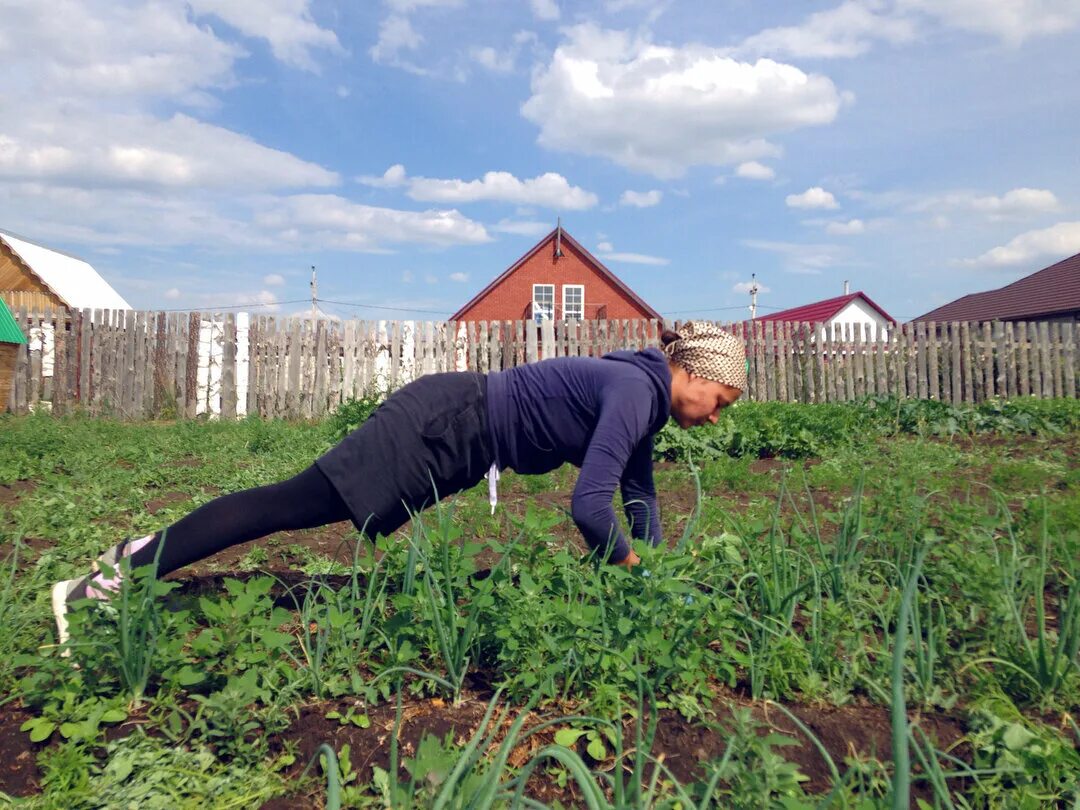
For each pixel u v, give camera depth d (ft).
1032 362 45.93
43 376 43.34
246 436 32.35
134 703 7.71
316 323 43.50
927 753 7.17
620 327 45.06
